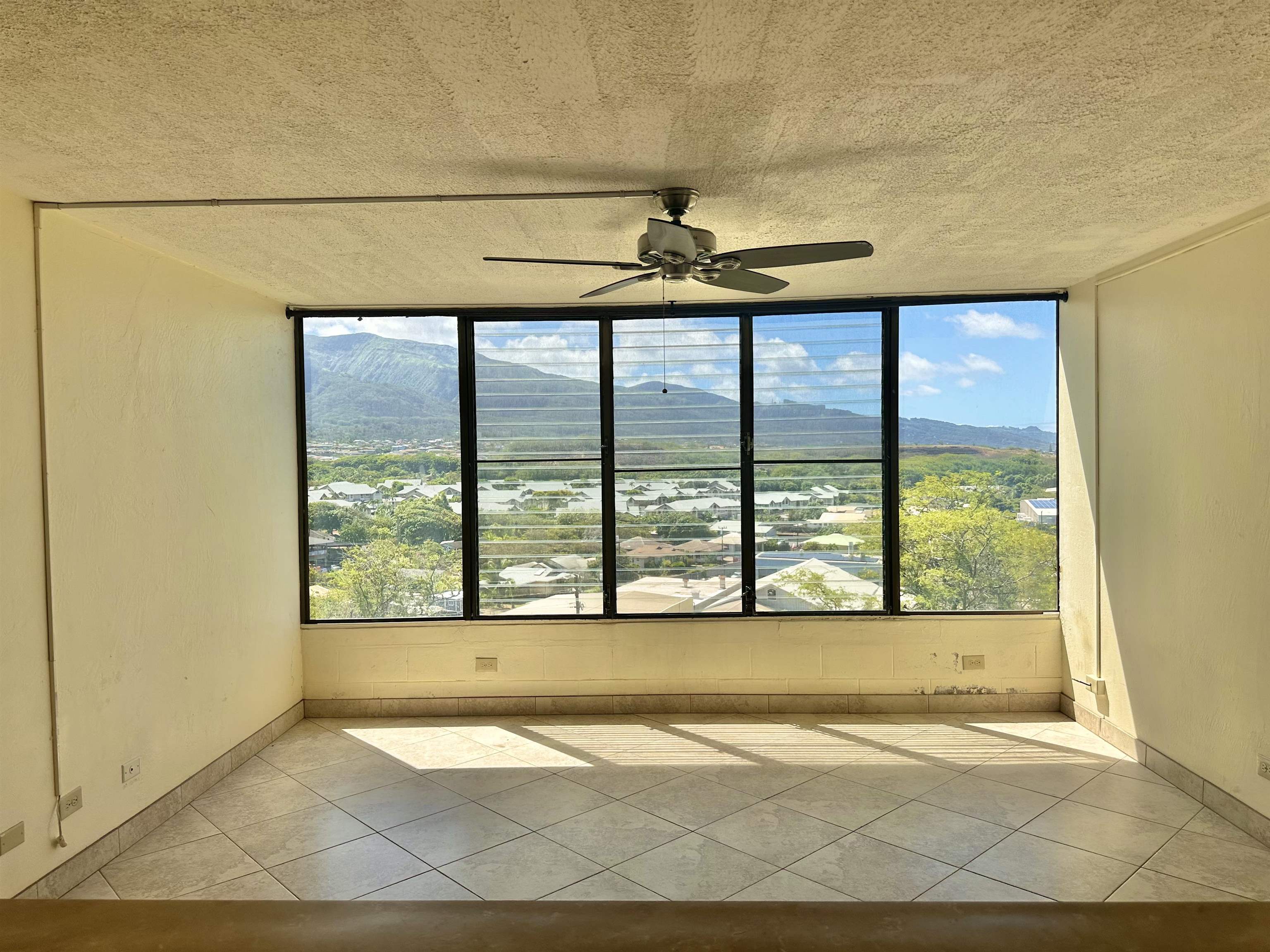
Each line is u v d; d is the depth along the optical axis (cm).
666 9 184
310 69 211
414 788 431
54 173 288
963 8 185
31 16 182
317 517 558
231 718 460
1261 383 350
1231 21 193
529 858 351
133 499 378
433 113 240
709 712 552
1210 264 382
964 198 331
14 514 308
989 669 545
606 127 253
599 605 563
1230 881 323
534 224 362
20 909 37
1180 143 273
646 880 331
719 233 380
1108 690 484
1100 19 191
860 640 549
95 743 349
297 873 341
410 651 554
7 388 306
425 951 33
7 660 303
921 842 361
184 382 421
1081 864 339
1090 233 388
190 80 216
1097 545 491
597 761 467
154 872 345
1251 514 358
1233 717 373
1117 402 465
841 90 228
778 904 37
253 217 344
